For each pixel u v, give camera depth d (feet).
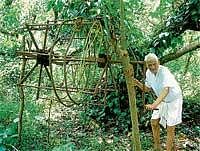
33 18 25.58
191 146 18.47
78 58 15.40
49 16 26.50
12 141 16.38
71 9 19.58
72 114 23.39
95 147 17.79
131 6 20.01
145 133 20.38
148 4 24.11
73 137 19.29
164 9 22.68
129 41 20.38
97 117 22.45
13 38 25.22
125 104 21.94
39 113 20.93
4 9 25.48
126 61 10.00
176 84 15.42
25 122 18.16
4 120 18.26
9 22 25.27
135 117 10.12
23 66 17.06
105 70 15.74
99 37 16.40
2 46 25.38
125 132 20.58
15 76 25.62
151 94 20.63
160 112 15.90
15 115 18.51
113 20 16.74
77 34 18.81
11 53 25.22
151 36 22.84
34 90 23.81
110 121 22.00
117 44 11.73
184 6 22.07
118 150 17.58
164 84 14.90
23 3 26.71
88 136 19.66
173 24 22.25
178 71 28.35
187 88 27.94
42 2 26.63
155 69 15.11
